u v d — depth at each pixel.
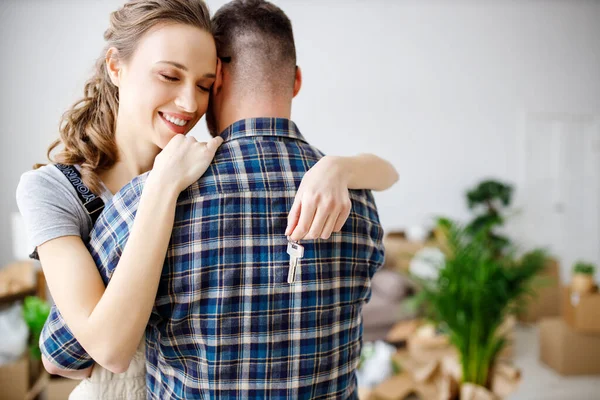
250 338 0.64
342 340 0.73
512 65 5.61
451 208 5.52
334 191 0.64
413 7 5.24
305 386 0.68
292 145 0.71
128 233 0.63
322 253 0.68
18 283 2.96
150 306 0.59
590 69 5.87
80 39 4.14
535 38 5.67
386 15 5.16
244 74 0.72
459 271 2.34
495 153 5.61
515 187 5.66
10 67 4.05
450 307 2.35
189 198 0.62
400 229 5.38
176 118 0.74
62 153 0.83
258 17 0.72
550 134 5.75
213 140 0.67
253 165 0.66
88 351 0.60
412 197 5.40
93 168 0.80
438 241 4.50
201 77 0.73
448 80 5.42
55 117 4.13
